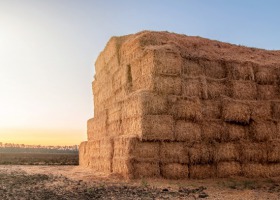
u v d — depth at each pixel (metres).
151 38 18.86
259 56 21.41
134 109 16.84
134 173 15.73
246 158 17.42
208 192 12.72
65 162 43.66
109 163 18.98
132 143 15.84
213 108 17.36
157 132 15.98
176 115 16.42
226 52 20.52
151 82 16.72
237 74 18.48
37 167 30.45
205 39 21.39
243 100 17.92
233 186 14.35
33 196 11.78
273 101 18.62
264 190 13.46
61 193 12.41
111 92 23.56
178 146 16.23
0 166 32.53
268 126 18.02
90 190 13.06
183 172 16.12
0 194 12.35
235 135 17.44
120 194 11.97
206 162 16.58
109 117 22.00
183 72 17.52
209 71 18.23
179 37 20.20
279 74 19.52
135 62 18.80
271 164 17.78
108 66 24.58
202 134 16.81
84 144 28.84
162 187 13.77
